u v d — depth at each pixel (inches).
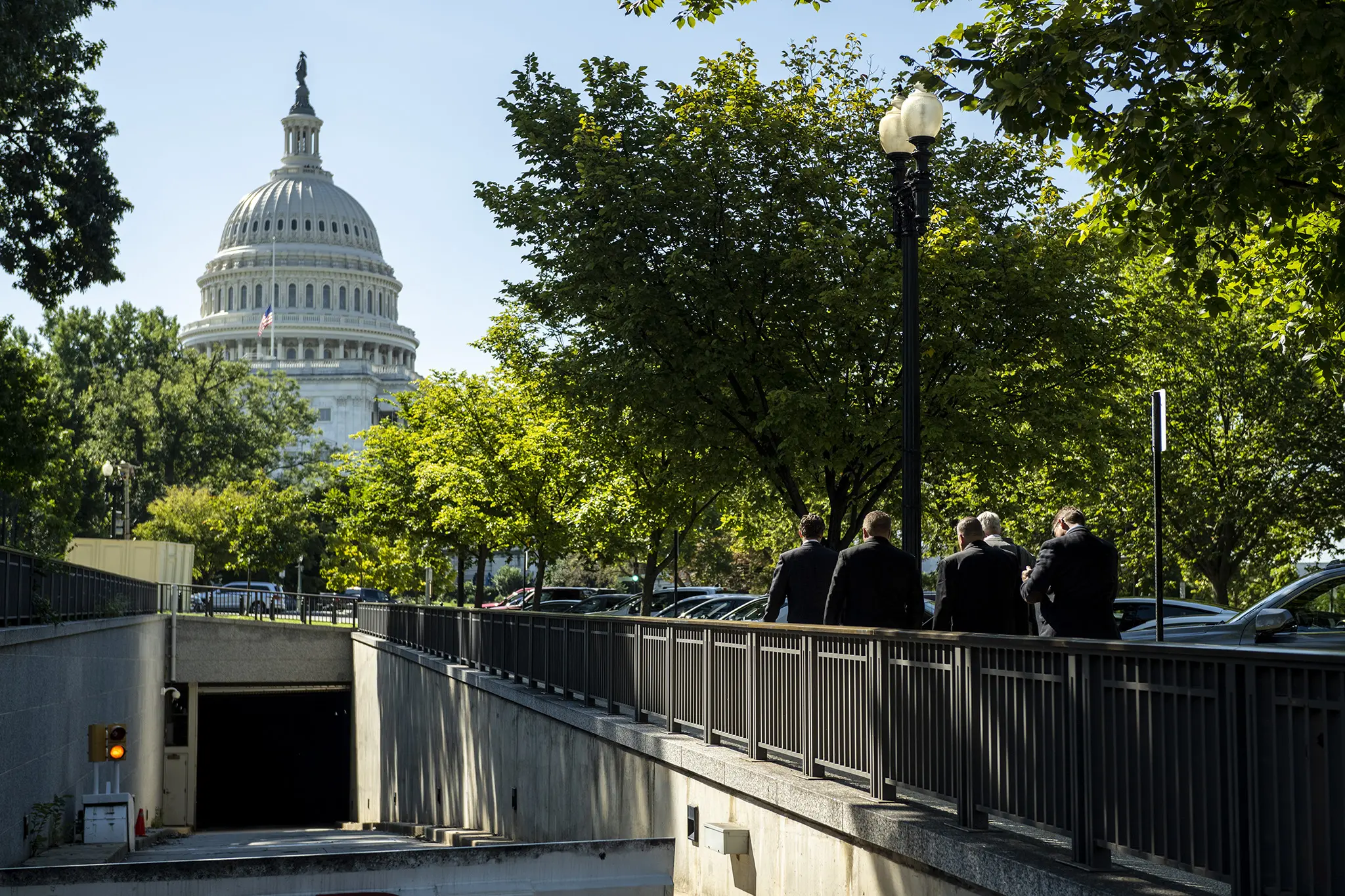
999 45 459.2
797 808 336.5
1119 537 1255.5
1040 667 243.6
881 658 311.7
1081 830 229.1
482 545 1889.8
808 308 765.3
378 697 1585.9
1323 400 1107.3
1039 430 795.4
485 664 885.8
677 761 437.4
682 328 775.1
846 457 766.5
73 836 877.2
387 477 1920.5
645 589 1270.9
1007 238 786.2
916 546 445.7
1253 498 1165.1
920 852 272.2
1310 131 430.3
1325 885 174.4
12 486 1665.8
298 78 7229.3
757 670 394.9
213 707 2650.1
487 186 858.1
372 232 7017.7
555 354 878.4
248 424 3969.0
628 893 260.8
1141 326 833.5
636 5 547.8
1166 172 436.5
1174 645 202.8
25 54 1106.7
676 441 816.9
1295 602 499.5
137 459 3678.6
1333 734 173.0
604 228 772.6
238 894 238.4
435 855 250.7
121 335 3922.2
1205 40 434.3
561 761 623.5
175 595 1756.9
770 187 802.2
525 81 874.8
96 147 1295.5
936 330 757.9
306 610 2004.2
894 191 463.8
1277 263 595.2
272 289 6574.8
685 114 816.3
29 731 742.5
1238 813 188.7
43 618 780.6
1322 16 376.5
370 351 6668.3
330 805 2640.3
